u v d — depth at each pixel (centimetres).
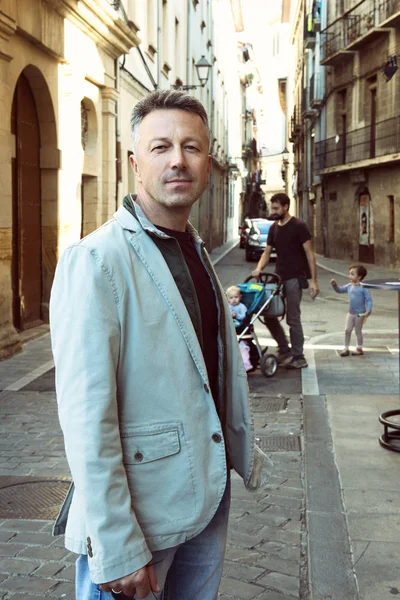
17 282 1040
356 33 2772
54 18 1038
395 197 2488
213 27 3566
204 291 201
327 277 2267
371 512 402
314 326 1180
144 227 187
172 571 209
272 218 819
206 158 196
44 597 316
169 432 178
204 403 186
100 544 161
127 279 178
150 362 178
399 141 2411
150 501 177
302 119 4156
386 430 527
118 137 1405
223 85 4325
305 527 388
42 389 722
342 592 314
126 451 176
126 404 177
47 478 471
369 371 808
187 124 190
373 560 343
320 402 664
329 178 3219
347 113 2981
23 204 1049
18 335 939
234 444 220
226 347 206
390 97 2498
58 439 556
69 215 1161
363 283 523
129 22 1488
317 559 345
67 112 1140
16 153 1022
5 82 883
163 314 181
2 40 861
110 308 173
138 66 1639
